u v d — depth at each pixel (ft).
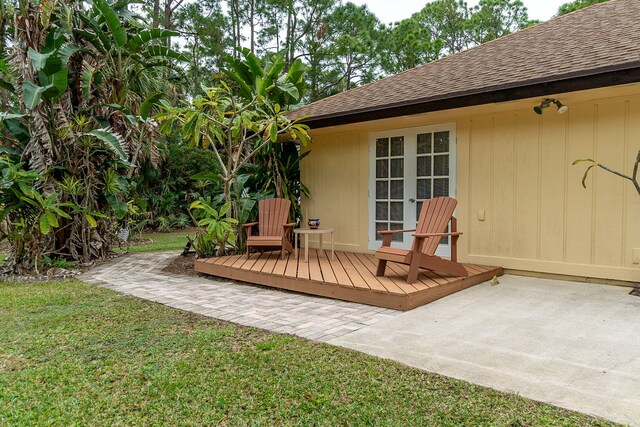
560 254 18.53
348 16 65.46
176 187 52.39
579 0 54.19
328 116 22.94
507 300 15.60
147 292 18.20
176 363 10.23
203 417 7.86
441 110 19.16
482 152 20.47
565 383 8.90
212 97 20.90
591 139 17.61
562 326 12.62
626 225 16.97
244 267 19.99
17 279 21.31
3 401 8.54
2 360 10.63
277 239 21.59
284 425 7.54
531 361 10.10
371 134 24.66
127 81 27.81
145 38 26.84
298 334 12.25
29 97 20.65
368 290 15.48
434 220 17.69
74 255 25.46
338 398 8.45
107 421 7.77
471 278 17.67
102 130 23.48
